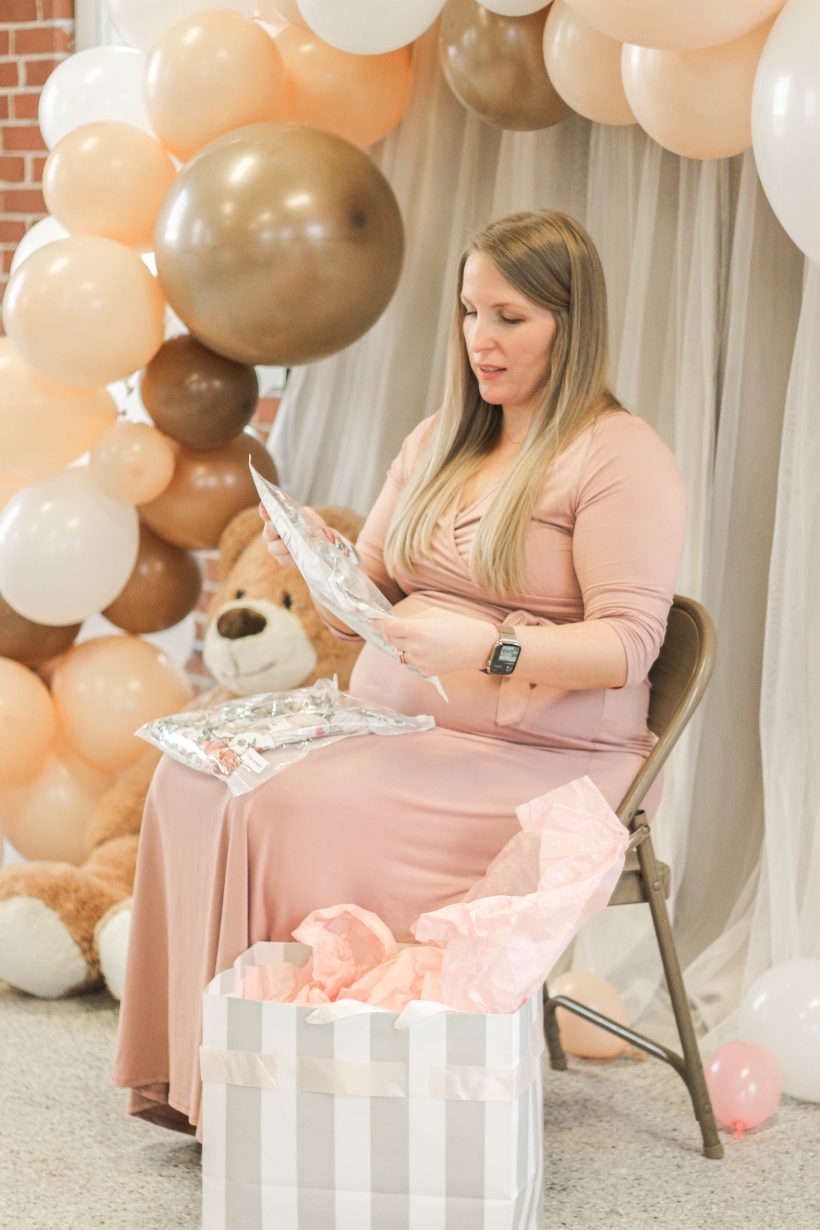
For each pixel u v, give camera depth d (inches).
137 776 103.7
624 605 69.6
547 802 67.3
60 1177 73.2
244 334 92.8
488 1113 58.1
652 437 72.4
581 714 72.4
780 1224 69.4
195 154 94.3
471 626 67.1
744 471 94.0
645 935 95.2
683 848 95.7
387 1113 58.6
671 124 77.8
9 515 102.2
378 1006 61.8
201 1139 68.7
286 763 69.3
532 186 100.3
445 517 76.2
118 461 99.4
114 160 97.2
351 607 65.8
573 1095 83.5
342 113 99.7
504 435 77.8
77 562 100.3
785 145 66.7
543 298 72.6
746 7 68.3
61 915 93.6
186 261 91.4
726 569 95.0
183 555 110.5
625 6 68.2
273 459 111.7
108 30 136.6
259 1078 59.6
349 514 100.0
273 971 65.4
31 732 104.4
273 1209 60.2
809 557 87.9
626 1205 71.0
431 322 108.2
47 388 99.7
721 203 92.6
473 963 60.6
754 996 84.1
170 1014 73.1
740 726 95.5
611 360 98.8
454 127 105.6
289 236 89.6
